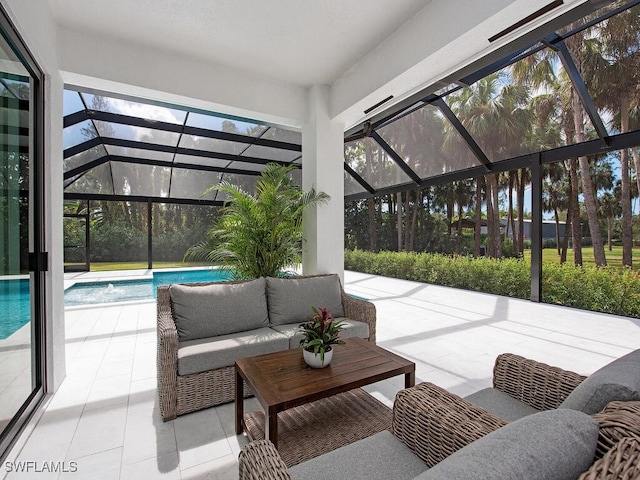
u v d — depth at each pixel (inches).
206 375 88.3
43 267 94.2
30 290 91.5
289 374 73.2
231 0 103.8
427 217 349.4
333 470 43.4
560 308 201.2
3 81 77.9
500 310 198.4
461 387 99.6
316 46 130.6
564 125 196.7
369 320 118.5
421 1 106.4
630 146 166.2
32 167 92.1
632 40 143.7
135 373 111.0
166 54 133.1
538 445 25.3
